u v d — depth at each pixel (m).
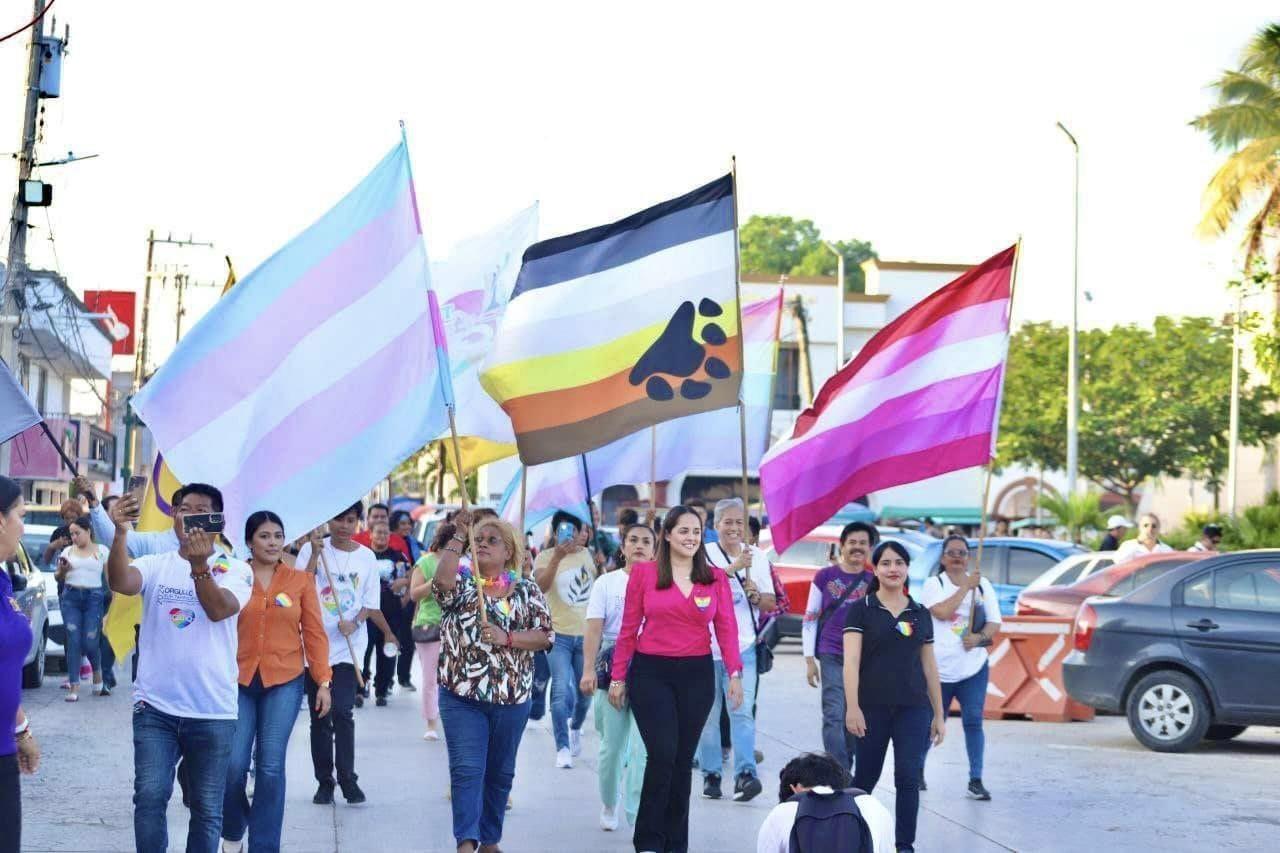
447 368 10.13
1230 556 16.48
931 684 9.88
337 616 12.09
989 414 12.66
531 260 11.71
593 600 11.22
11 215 26.77
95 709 18.03
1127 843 11.05
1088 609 16.86
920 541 27.14
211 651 8.05
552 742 16.16
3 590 6.67
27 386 43.22
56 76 26.73
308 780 13.35
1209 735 17.44
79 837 10.59
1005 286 12.73
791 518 12.95
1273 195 37.41
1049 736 17.67
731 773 13.84
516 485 16.36
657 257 11.80
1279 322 37.41
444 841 10.73
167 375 9.78
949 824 11.70
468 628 9.38
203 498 8.16
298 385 9.95
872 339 12.85
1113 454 60.47
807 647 12.58
